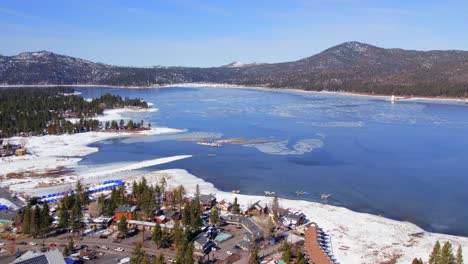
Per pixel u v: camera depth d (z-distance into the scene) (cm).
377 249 9519
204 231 10038
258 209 11606
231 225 10856
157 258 8069
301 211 11900
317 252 8994
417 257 9125
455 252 9319
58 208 11106
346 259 8981
